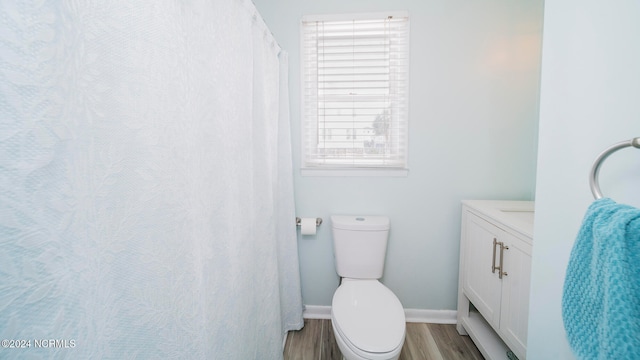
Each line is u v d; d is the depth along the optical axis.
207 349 0.65
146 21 0.44
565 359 0.62
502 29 1.61
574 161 0.60
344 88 1.74
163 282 0.49
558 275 0.64
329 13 1.67
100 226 0.38
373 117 1.75
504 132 1.68
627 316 0.38
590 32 0.55
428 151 1.72
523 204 1.56
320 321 1.84
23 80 0.28
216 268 0.72
